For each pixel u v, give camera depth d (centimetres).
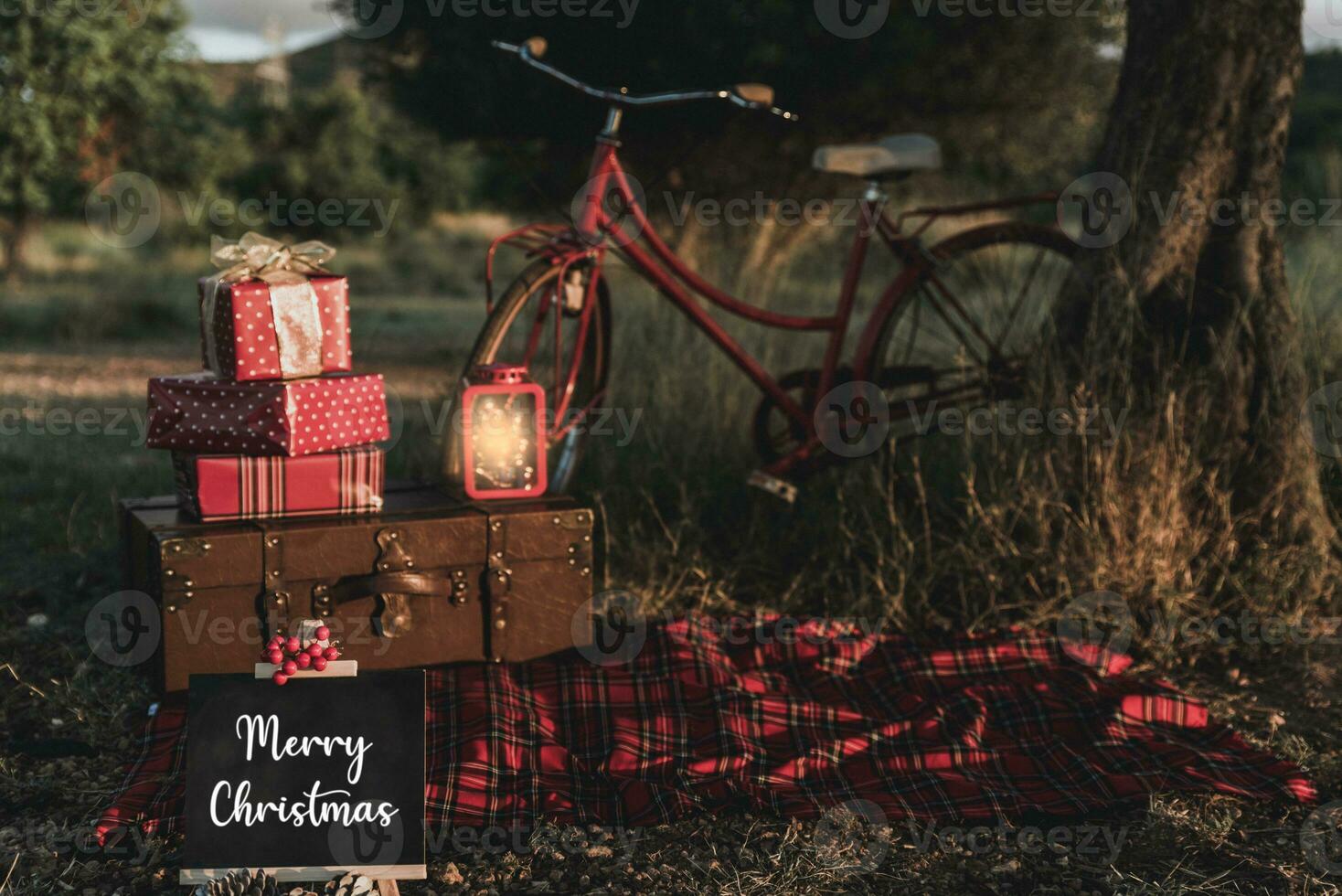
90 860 226
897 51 788
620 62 805
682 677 311
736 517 424
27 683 299
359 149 2227
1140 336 378
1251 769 274
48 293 1238
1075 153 962
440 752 270
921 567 378
